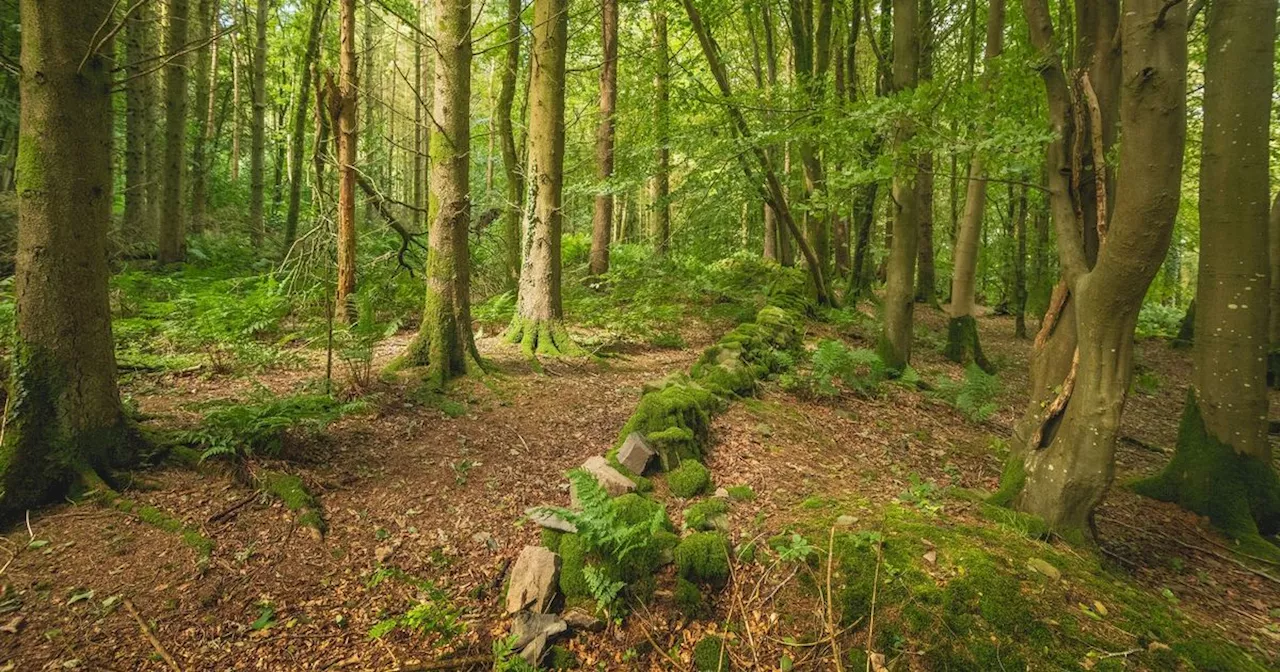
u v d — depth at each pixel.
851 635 2.88
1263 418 4.76
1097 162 3.61
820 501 3.94
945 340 11.88
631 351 8.38
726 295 11.78
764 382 6.70
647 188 19.77
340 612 3.12
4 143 11.91
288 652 2.84
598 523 3.10
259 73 13.33
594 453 4.92
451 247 6.12
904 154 4.73
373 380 5.82
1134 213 3.09
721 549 3.31
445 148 6.03
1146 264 3.16
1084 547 3.65
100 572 3.08
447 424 5.21
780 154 12.88
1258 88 4.77
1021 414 7.66
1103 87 3.81
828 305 12.16
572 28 12.33
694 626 3.08
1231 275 4.84
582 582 3.20
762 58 17.06
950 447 5.99
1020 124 4.58
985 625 2.80
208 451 3.79
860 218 13.48
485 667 2.87
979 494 4.34
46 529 3.29
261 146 13.63
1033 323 15.71
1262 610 3.59
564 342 7.56
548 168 7.38
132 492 3.63
